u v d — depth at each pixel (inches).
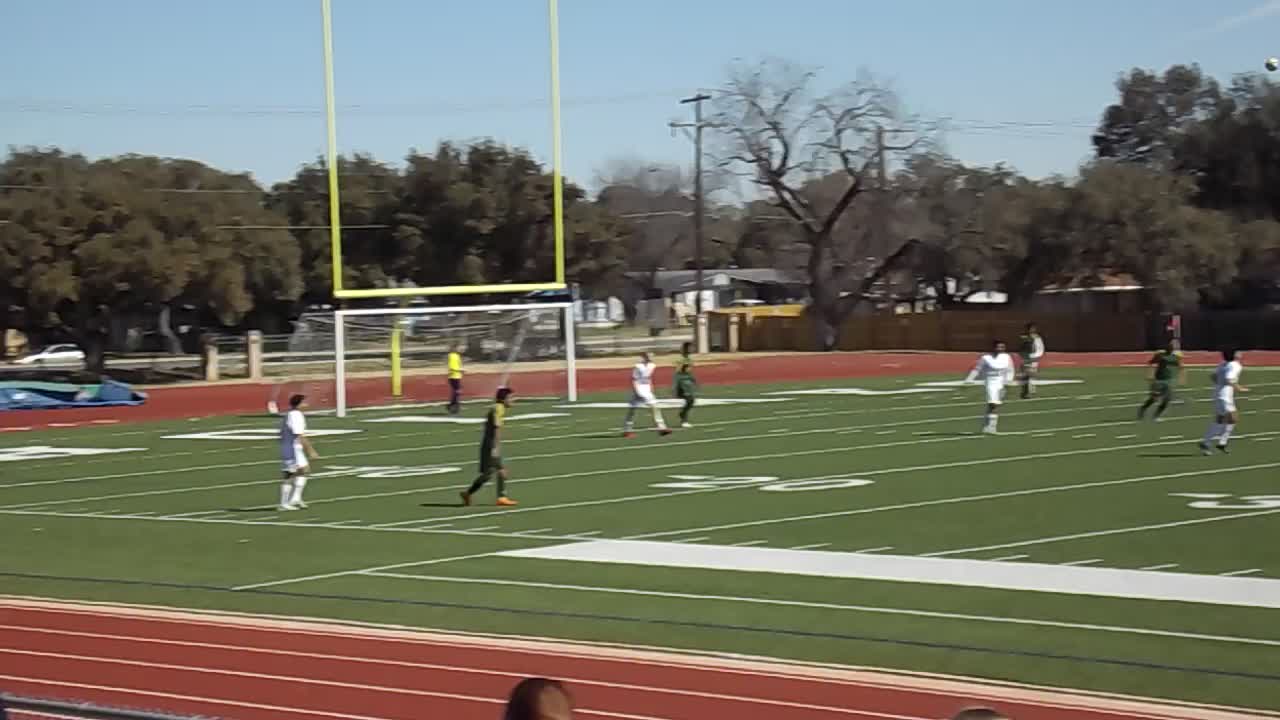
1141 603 597.9
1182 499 879.1
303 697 495.8
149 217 2378.2
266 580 713.6
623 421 1562.5
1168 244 2928.2
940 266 3230.8
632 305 4247.0
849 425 1433.3
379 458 1272.1
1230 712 442.0
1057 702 457.4
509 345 2342.5
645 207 4717.0
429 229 2984.7
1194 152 3393.2
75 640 588.7
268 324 3041.3
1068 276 3174.2
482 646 557.3
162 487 1114.1
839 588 647.8
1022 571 671.1
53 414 1877.5
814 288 3240.7
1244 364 2295.8
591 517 886.4
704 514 882.1
